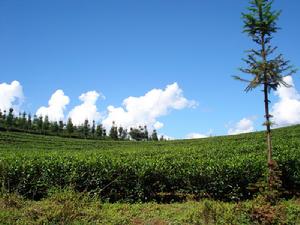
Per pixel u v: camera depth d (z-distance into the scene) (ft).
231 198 57.36
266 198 45.88
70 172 55.62
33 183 54.85
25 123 322.55
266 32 51.78
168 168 59.31
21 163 55.88
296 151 73.82
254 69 50.21
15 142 194.70
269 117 51.11
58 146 192.44
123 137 386.32
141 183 56.44
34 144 194.39
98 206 47.50
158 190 57.00
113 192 55.83
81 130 364.38
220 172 58.29
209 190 57.93
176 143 202.90
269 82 50.47
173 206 50.83
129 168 56.90
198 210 45.39
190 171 58.44
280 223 41.70
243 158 63.93
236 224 41.34
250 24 51.75
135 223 42.22
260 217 42.01
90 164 56.49
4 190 47.32
